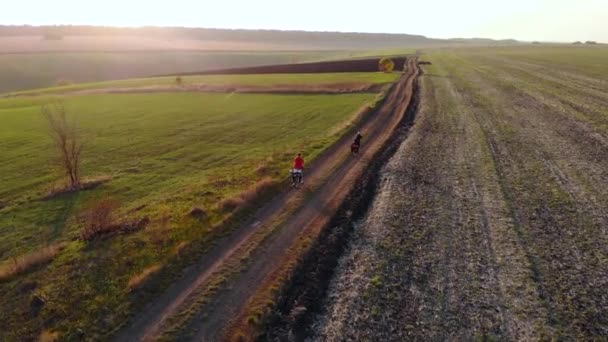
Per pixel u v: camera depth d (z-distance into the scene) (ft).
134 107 193.16
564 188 79.66
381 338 43.29
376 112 152.66
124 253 60.49
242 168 99.40
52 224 74.43
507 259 56.95
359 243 61.72
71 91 276.62
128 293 51.08
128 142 129.59
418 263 56.29
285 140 124.57
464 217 69.31
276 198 78.79
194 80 297.12
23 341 44.47
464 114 144.15
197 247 60.85
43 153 121.19
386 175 88.69
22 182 98.32
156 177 97.55
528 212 70.54
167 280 53.47
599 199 74.28
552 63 325.21
